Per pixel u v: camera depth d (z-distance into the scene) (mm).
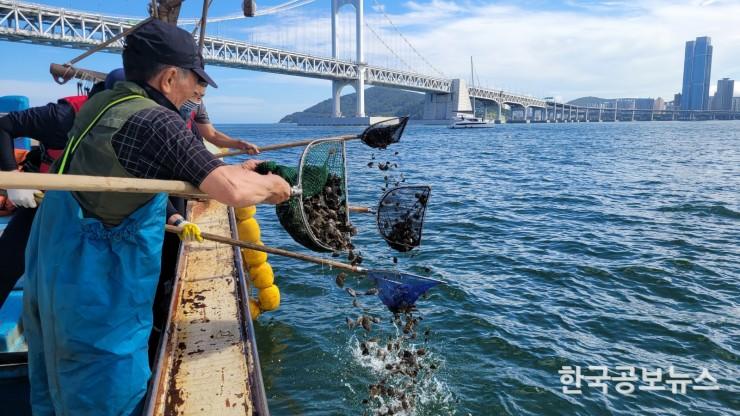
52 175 1784
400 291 3398
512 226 11367
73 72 4488
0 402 3107
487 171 23641
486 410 4570
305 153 3271
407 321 4887
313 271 7703
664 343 5777
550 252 9188
